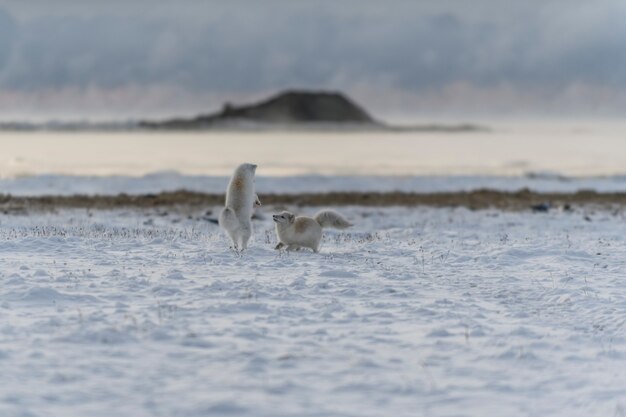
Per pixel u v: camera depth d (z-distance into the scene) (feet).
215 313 148.97
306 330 138.10
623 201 526.98
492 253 241.35
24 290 163.12
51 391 103.35
